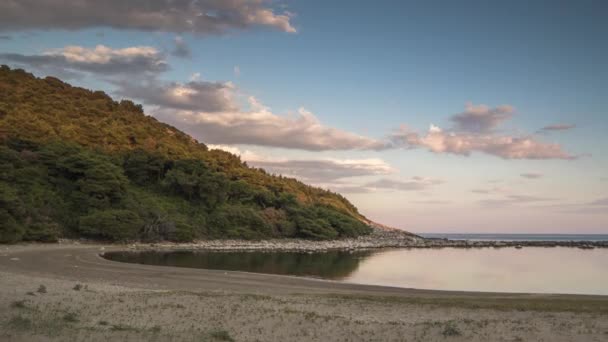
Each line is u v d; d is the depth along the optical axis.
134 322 24.42
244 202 145.75
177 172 128.38
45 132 124.12
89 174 104.94
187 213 124.50
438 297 43.06
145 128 163.12
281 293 41.16
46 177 105.44
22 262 54.41
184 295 34.38
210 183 128.50
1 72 167.62
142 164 130.12
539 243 191.62
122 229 97.06
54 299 29.20
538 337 23.94
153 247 98.69
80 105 166.50
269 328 24.59
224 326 24.62
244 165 179.88
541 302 39.88
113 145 140.50
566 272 78.75
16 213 83.00
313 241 145.00
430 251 137.12
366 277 65.31
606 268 87.12
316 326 25.42
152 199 120.31
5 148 100.06
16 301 27.14
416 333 24.31
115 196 107.12
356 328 25.23
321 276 63.66
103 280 43.81
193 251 97.62
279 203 154.25
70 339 19.08
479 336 23.92
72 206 101.81
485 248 161.88
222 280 49.38
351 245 146.38
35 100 151.50
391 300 38.06
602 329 26.20
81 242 93.69
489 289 56.00
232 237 125.31
